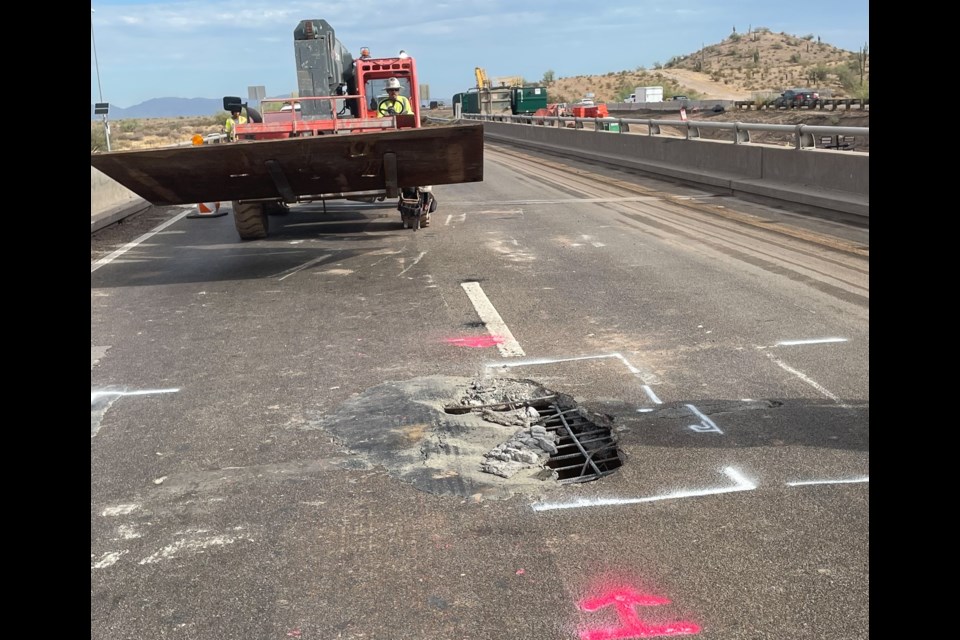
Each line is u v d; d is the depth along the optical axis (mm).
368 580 3100
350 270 9242
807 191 13266
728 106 64750
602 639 2709
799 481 3738
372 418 4691
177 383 5480
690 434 4316
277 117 11938
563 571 3105
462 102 58219
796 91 54969
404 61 13547
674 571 3084
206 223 14086
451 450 4223
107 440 4512
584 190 16938
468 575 3104
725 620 2785
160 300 8031
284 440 4457
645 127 61125
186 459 4250
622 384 5117
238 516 3637
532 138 34531
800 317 6512
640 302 7223
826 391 4836
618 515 3514
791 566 3084
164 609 2961
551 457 4109
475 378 5320
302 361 5887
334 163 8711
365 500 3738
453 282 8383
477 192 17000
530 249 10156
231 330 6828
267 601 2992
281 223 13297
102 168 8422
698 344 5895
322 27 12938
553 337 6238
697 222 11961
